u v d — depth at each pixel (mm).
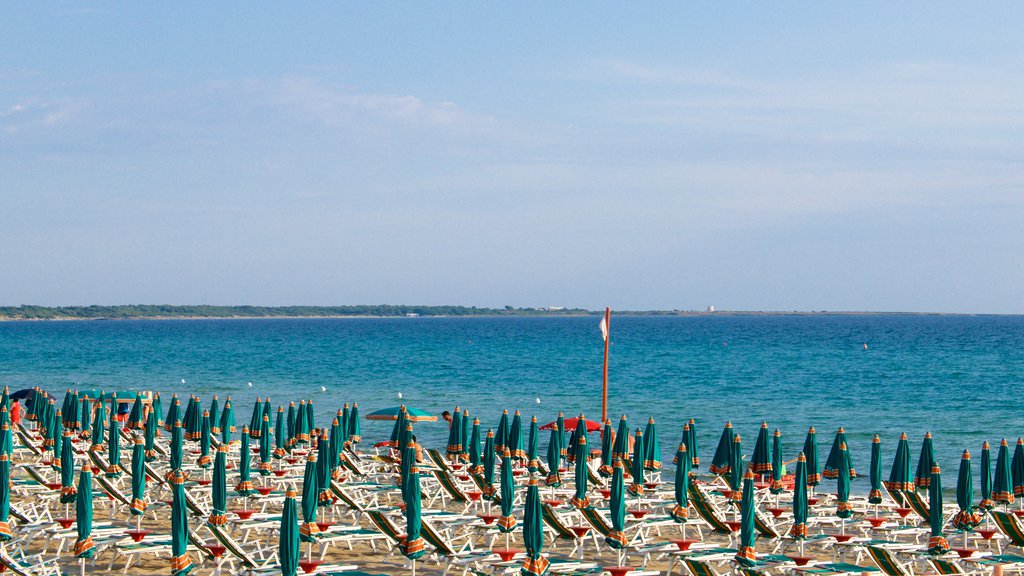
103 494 19766
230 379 65375
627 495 21234
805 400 50562
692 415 44031
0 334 180125
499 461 23891
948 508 19938
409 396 52781
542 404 48906
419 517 14891
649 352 100188
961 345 113812
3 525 14297
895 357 88562
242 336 163625
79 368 77312
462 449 23500
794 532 16328
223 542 14508
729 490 19188
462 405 48406
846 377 65375
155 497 21422
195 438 24750
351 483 21750
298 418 25391
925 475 17781
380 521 15648
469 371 72750
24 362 85688
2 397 28562
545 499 20406
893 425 40406
